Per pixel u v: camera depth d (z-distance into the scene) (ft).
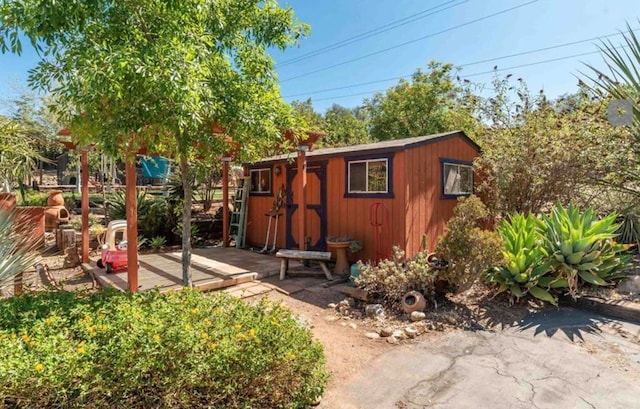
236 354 6.79
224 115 12.23
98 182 47.75
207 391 6.61
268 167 27.58
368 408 7.86
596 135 17.44
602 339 11.09
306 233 23.84
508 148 21.88
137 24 10.33
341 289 15.78
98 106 9.88
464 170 23.47
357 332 11.98
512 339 11.29
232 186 39.32
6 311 7.89
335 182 21.99
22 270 10.31
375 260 19.75
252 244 29.40
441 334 11.76
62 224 27.84
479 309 13.64
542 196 21.34
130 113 10.06
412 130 52.37
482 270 13.35
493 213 22.56
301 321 12.69
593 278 13.73
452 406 7.89
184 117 10.12
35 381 5.48
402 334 11.64
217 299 9.43
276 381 7.31
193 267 20.57
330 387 8.70
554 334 11.55
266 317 8.44
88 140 10.95
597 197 19.94
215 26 12.46
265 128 13.08
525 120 22.21
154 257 23.71
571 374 9.12
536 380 8.87
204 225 32.58
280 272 19.13
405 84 53.42
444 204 21.42
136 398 6.18
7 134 14.38
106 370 6.02
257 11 13.26
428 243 20.04
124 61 8.68
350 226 21.12
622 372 9.16
